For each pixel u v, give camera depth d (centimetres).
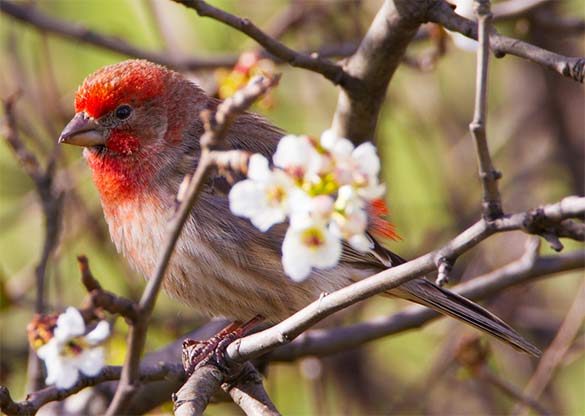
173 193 1007
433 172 1548
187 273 999
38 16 1293
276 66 1210
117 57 1531
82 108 1036
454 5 941
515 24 1325
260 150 1016
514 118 1532
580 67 772
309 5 1403
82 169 1388
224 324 1144
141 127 1025
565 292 1548
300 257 625
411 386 1420
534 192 1494
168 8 1476
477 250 1446
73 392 810
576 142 1496
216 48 1506
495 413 1426
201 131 1042
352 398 1452
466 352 1108
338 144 621
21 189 1560
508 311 1402
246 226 991
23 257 1534
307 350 1109
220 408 1384
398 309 1481
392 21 970
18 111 1373
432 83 1503
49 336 688
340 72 1011
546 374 1198
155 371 921
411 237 1524
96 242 1373
